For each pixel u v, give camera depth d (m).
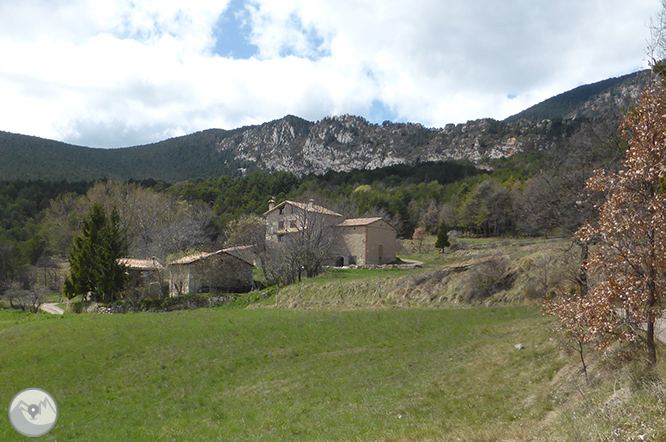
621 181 10.49
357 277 47.12
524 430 10.63
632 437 7.82
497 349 19.86
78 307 49.53
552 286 30.52
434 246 86.00
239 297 47.59
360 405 15.81
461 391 15.52
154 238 72.50
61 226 81.06
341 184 164.25
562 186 29.84
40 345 26.50
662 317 10.16
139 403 18.48
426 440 11.34
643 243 10.25
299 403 16.94
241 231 74.31
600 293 10.37
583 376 13.25
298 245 52.12
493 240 85.44
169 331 29.38
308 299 42.50
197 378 21.25
